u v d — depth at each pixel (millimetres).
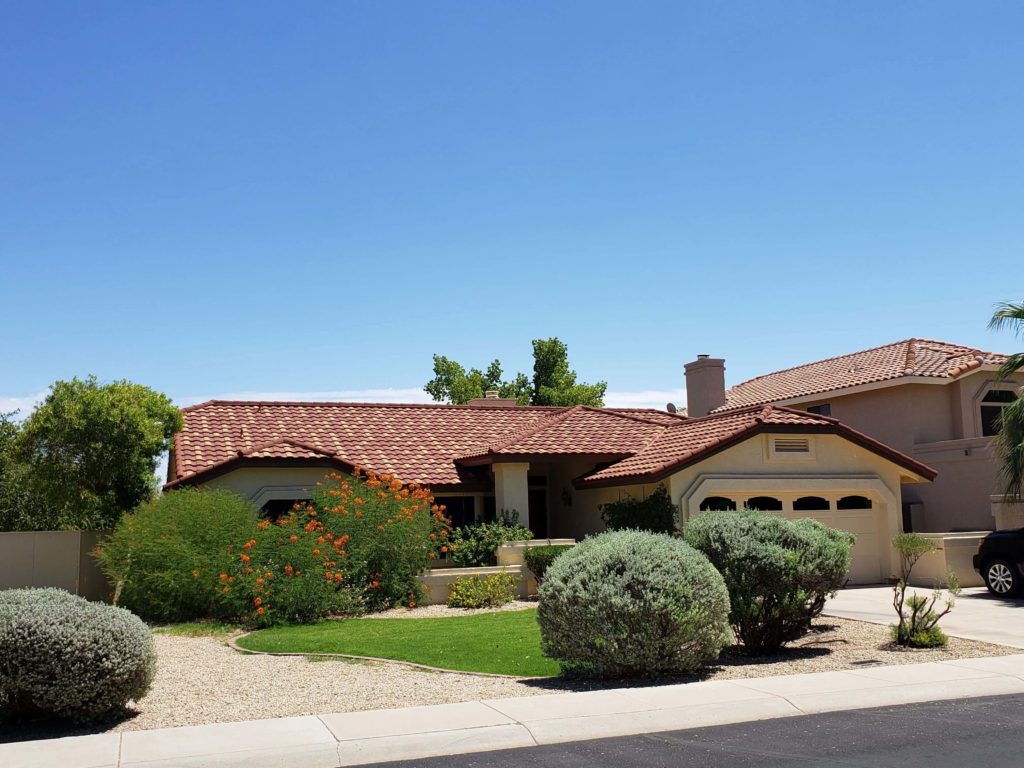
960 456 27156
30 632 9086
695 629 11281
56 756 8062
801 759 7785
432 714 9414
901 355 31625
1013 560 19203
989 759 7676
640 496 22578
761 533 13172
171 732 8859
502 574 20312
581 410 27328
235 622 18062
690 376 32469
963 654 12633
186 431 25188
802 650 13383
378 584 19328
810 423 22766
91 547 22234
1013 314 21141
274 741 8461
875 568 23500
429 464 24734
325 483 22094
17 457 25438
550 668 12180
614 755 8086
